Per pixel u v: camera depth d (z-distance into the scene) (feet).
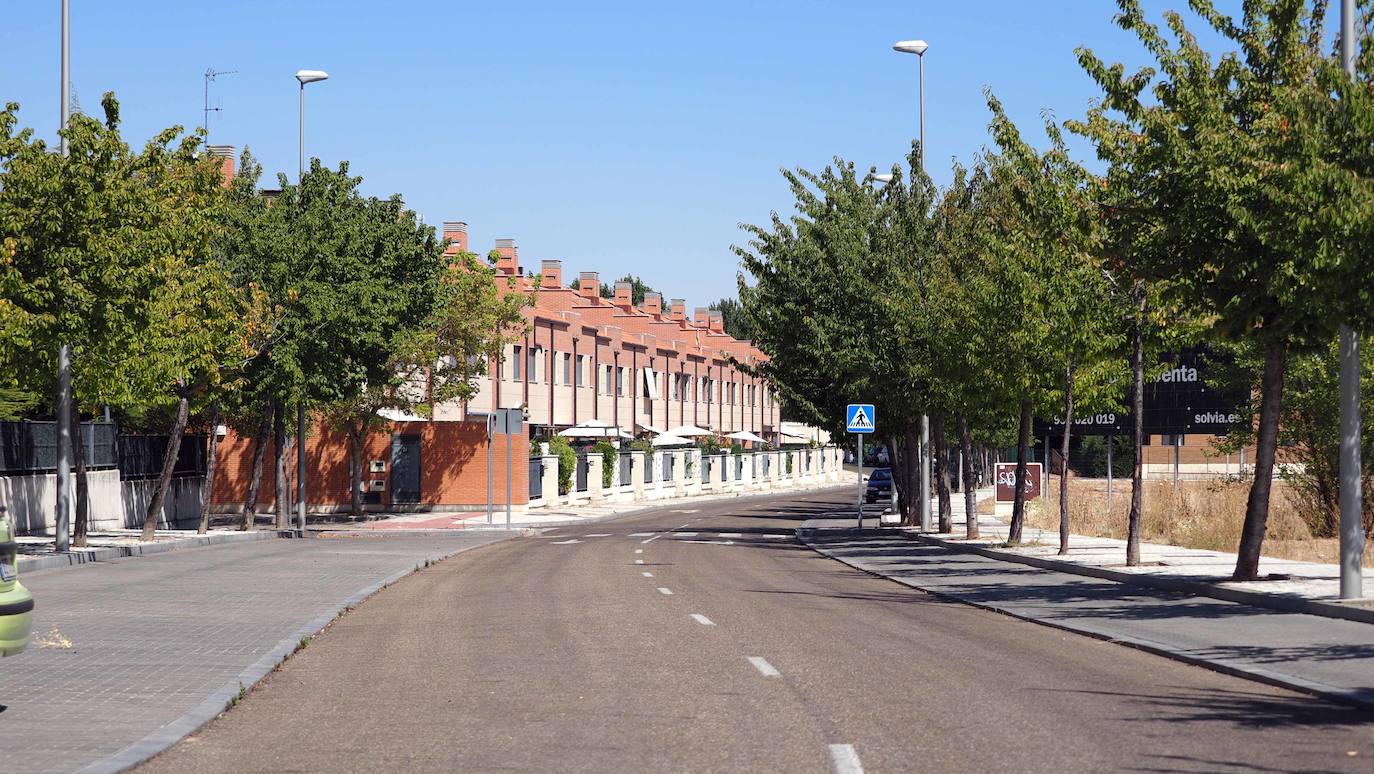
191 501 145.79
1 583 31.99
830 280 119.14
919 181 119.24
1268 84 62.69
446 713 32.53
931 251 117.08
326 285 122.21
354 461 166.20
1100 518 130.21
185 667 40.47
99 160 81.92
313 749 28.32
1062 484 91.86
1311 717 31.14
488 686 36.78
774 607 59.67
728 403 369.91
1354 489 55.42
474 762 26.63
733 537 133.28
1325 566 75.25
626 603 61.52
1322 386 107.86
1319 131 51.98
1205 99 61.41
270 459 174.09
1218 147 58.13
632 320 308.40
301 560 92.94
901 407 118.52
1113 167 67.97
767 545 119.96
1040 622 53.83
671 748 27.71
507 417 146.51
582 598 64.39
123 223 83.51
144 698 34.68
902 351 114.83
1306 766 25.59
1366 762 25.95
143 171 94.12
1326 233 49.55
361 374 130.52
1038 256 80.74
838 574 83.97
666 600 63.00
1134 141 65.26
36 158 79.92
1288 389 112.47
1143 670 39.60
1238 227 57.98
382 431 163.63
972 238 104.73
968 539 114.11
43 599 63.26
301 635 48.78
